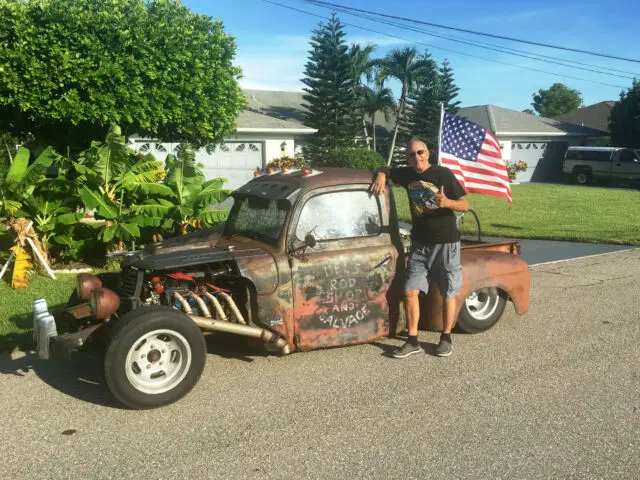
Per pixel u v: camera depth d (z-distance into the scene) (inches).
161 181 436.5
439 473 133.0
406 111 1501.0
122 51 447.2
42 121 474.0
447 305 206.1
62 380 189.8
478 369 196.9
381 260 206.1
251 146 986.7
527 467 135.3
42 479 132.3
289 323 192.9
